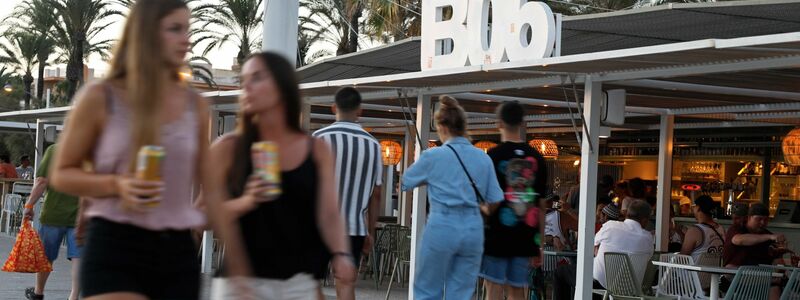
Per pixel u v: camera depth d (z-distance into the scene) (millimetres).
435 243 7938
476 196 7988
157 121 4012
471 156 8008
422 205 12328
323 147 4605
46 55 51531
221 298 4504
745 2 10305
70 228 10516
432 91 12102
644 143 20797
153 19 4016
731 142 19266
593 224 10336
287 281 4547
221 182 4543
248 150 4555
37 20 40094
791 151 14750
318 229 4613
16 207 22797
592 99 10258
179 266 4172
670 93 12109
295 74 4555
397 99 13938
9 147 50406
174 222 4133
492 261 8281
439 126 8148
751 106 13719
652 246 11156
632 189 15242
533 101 13547
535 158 8328
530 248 8258
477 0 11680
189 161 4156
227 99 14930
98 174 4027
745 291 9641
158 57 4023
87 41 38969
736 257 10875
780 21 10773
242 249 4320
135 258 4066
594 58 8547
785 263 12086
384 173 23828
